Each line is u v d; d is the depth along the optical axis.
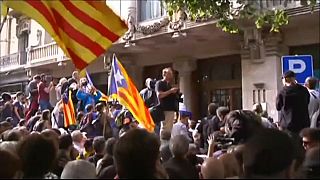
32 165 3.25
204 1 8.41
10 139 6.02
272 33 15.20
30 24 26.53
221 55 17.88
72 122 11.22
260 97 15.73
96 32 4.83
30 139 3.37
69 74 23.97
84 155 6.86
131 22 18.44
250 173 2.73
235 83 17.59
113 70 8.53
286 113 7.51
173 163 4.55
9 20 28.56
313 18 14.06
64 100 11.43
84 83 12.60
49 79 15.42
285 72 7.68
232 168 4.11
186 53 18.83
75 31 4.80
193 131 10.30
